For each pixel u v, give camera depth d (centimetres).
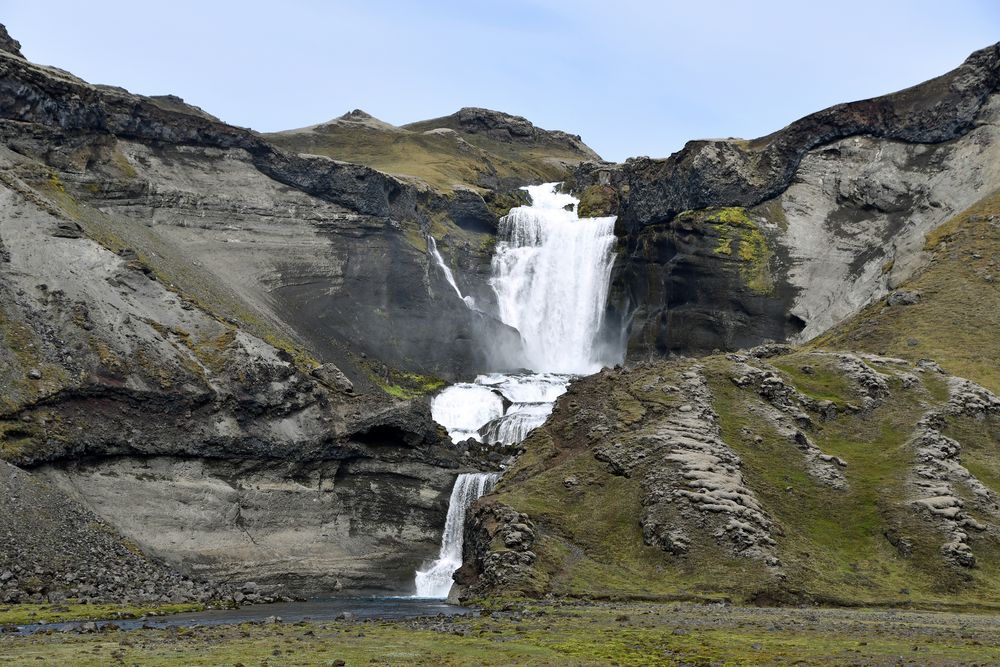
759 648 5856
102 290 11356
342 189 15938
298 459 11144
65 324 10719
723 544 8419
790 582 8150
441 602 8994
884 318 12962
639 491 9056
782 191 16238
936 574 8388
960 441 9869
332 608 8431
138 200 14000
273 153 15588
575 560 8606
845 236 15638
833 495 9188
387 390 14400
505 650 5734
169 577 9275
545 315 17950
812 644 5994
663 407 9950
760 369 10394
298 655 5544
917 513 8838
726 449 9331
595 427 10000
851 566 8512
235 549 10238
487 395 14662
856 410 10169
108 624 6875
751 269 15500
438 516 11438
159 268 12875
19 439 9656
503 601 8019
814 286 15312
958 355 11756
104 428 10200
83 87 13962
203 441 10644
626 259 17500
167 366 10894
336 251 15575
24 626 6906
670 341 15725
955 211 14850
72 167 13575
